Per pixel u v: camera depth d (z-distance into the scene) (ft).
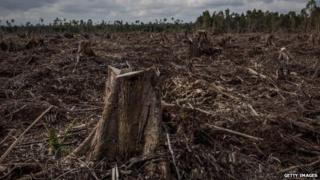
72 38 71.97
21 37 80.64
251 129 19.20
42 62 38.27
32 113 22.08
